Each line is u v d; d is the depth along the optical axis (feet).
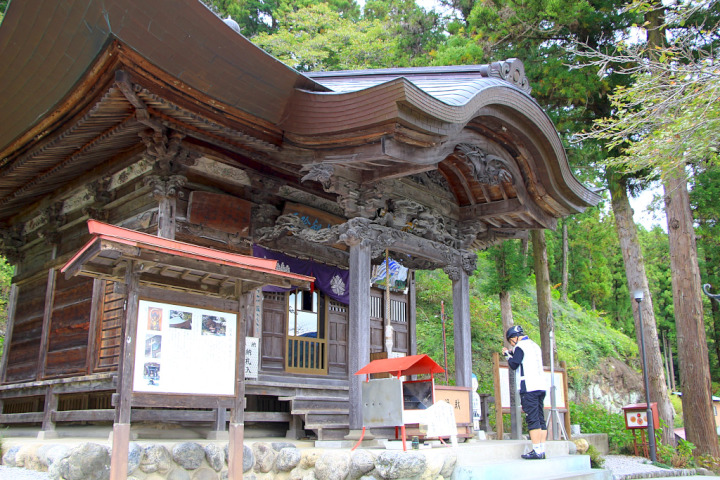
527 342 26.68
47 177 31.68
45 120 26.05
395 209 31.55
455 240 36.42
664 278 138.31
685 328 47.83
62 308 33.30
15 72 24.06
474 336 69.92
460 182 36.45
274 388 30.68
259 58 23.77
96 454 18.76
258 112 26.12
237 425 19.07
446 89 27.55
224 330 19.31
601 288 121.70
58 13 20.62
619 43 32.58
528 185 34.60
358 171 29.58
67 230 35.04
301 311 35.17
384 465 19.90
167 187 27.63
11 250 39.11
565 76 50.06
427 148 26.68
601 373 79.36
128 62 21.49
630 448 46.75
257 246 31.83
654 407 45.01
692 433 46.26
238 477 18.78
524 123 30.96
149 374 17.06
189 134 27.12
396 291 43.42
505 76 30.89
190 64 22.70
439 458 21.01
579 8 48.96
